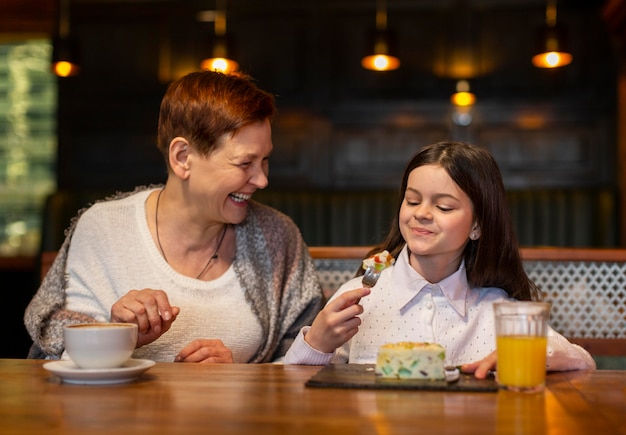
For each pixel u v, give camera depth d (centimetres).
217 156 165
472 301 156
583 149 450
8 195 512
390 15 460
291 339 187
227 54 399
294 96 466
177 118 167
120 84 474
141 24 474
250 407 98
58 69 412
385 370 115
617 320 223
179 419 92
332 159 465
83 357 115
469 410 96
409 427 88
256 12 466
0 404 100
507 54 454
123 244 177
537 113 452
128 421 91
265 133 168
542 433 85
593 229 428
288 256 191
